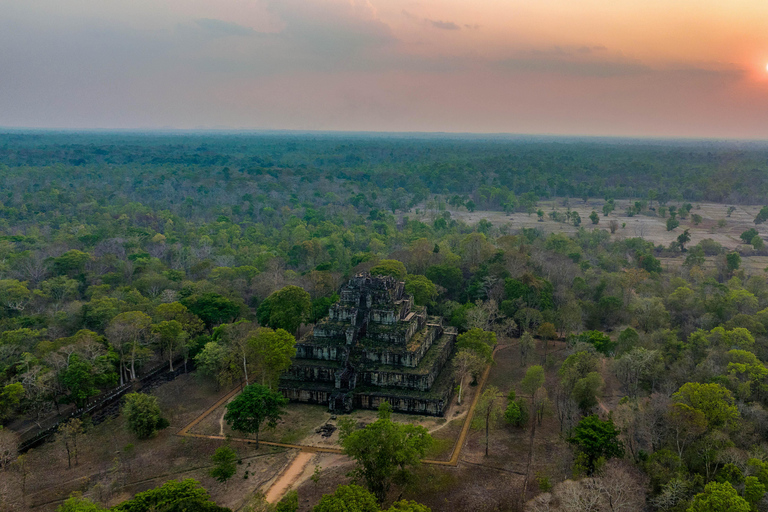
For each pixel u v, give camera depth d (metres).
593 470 70.44
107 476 76.62
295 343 104.44
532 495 71.62
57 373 94.56
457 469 78.06
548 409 96.06
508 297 136.75
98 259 170.25
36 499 71.75
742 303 126.06
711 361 93.62
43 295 137.62
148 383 108.81
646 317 124.75
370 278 113.31
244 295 147.75
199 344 114.00
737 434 74.12
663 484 66.50
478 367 101.44
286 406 98.81
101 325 121.00
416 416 94.69
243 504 69.75
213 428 90.69
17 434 87.62
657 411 77.94
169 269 171.25
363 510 56.38
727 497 56.53
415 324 111.75
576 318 125.12
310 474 76.94
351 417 94.12
